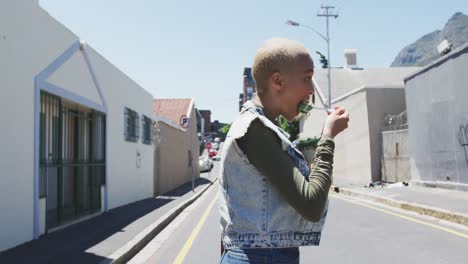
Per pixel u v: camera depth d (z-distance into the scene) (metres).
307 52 1.92
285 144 1.76
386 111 26.14
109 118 14.45
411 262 7.26
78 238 8.98
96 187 13.39
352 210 14.42
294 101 1.90
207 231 11.16
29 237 8.66
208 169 53.41
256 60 1.93
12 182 8.05
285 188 1.70
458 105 16.70
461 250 8.05
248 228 1.80
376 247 8.50
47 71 9.51
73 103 11.48
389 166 24.69
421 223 11.38
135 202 17.66
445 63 17.48
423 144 19.69
